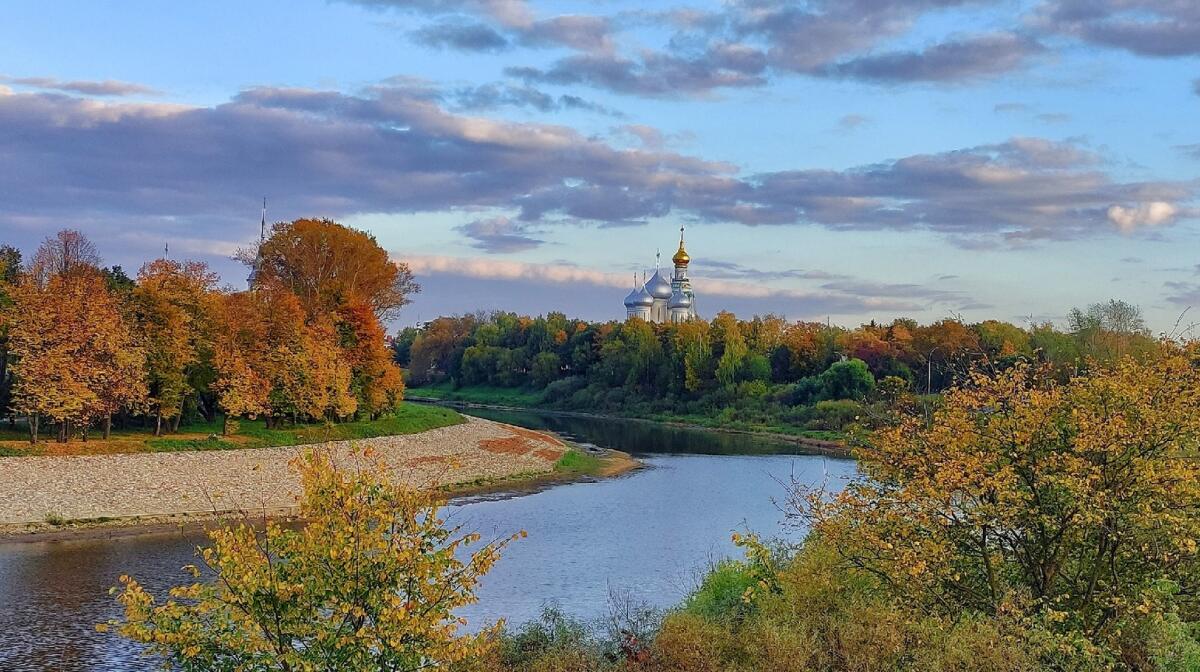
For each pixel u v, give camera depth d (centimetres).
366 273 10800
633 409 15388
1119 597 1905
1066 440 2053
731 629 2136
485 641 1691
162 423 7719
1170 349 2039
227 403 7394
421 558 1531
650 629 2620
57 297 6309
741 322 17275
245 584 1440
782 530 5062
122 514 5309
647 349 16025
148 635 1454
